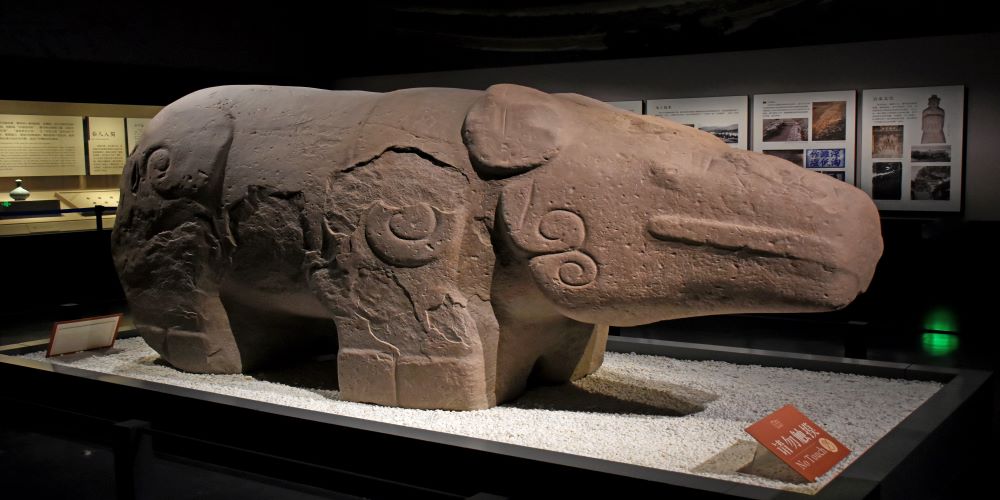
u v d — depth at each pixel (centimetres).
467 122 347
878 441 296
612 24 627
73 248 591
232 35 646
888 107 567
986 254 541
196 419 352
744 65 599
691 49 607
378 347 355
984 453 390
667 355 468
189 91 640
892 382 413
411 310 350
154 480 331
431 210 346
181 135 408
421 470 299
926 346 551
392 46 699
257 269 390
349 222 359
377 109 373
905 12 550
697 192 319
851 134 577
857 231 310
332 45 716
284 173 377
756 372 433
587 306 327
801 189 312
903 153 568
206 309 411
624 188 325
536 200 331
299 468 323
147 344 463
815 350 549
